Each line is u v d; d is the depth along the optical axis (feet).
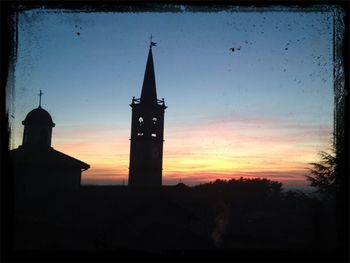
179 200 69.15
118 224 59.47
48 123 94.22
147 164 113.39
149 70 130.21
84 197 73.36
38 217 52.24
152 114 117.29
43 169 80.84
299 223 31.55
